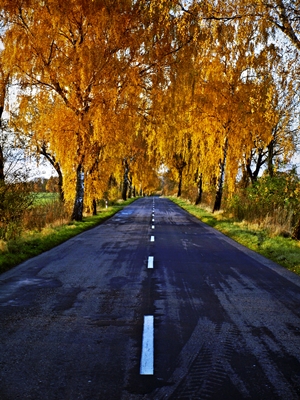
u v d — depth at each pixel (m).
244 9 11.54
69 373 3.62
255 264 9.60
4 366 3.77
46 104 18.48
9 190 12.69
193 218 25.84
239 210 22.31
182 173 52.56
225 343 4.42
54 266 9.16
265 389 3.34
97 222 22.23
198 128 24.92
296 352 4.18
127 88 18.56
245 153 25.84
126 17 17.41
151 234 16.31
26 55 16.83
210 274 8.37
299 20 10.24
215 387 3.36
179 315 5.48
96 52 16.97
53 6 16.17
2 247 10.22
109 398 3.16
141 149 48.75
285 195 18.28
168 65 18.73
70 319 5.26
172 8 12.36
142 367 3.75
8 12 16.16
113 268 8.94
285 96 11.48
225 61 22.80
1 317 5.35
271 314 5.57
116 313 5.55
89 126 18.66
